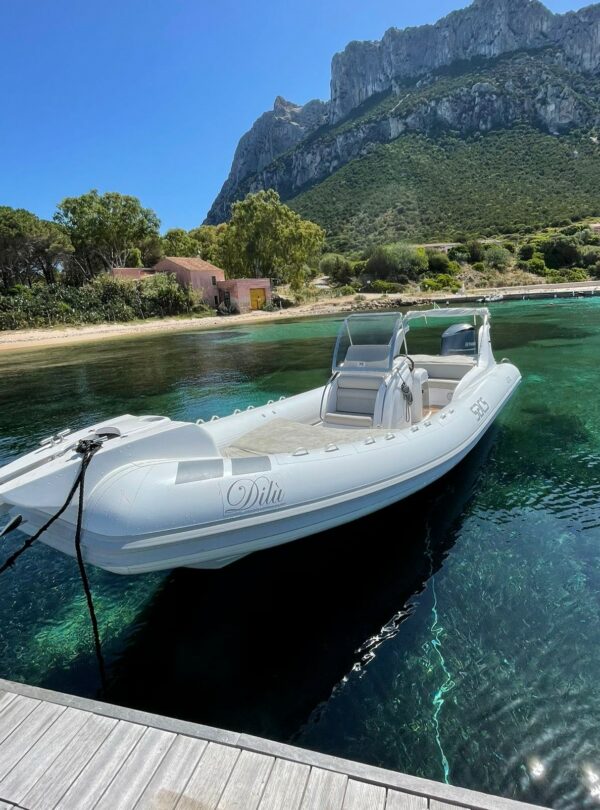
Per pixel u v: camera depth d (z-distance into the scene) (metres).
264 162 172.25
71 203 37.25
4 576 3.83
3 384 13.14
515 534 3.90
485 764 2.10
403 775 1.70
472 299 31.22
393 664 2.70
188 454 3.04
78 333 27.38
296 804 1.62
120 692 2.65
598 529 3.88
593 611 2.97
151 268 39.72
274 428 4.18
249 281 36.50
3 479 2.58
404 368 4.85
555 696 2.41
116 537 2.59
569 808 1.91
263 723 2.40
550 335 14.70
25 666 2.87
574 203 70.94
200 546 2.79
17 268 35.41
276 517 2.96
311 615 3.16
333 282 47.69
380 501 3.56
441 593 3.26
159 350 19.22
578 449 5.57
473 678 2.55
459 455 4.45
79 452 2.67
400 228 77.75
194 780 1.73
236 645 2.95
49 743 1.91
